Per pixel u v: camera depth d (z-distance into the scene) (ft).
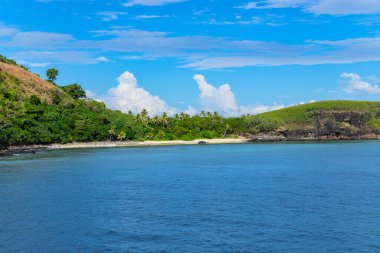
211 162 395.14
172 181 257.55
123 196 203.41
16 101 619.26
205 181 256.93
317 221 150.71
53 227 145.07
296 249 120.78
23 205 181.27
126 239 130.82
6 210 171.22
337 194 205.57
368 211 166.50
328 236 132.57
